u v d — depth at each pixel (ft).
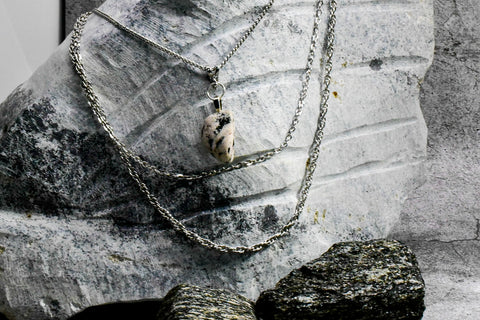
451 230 3.86
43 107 3.53
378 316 3.42
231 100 3.52
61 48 3.57
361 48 3.63
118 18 3.53
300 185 3.58
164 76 3.51
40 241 3.54
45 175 3.54
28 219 3.56
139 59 3.51
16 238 3.54
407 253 3.50
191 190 3.54
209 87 3.51
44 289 3.55
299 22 3.56
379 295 3.42
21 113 3.54
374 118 3.66
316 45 3.58
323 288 3.43
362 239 3.66
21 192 3.55
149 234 3.55
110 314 3.57
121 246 3.55
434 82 4.03
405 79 3.70
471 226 3.87
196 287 3.44
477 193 3.94
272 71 3.54
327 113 3.60
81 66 3.52
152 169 3.52
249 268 3.55
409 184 3.75
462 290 3.60
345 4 3.60
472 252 3.77
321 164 3.60
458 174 3.98
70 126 3.53
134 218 3.56
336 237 3.63
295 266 3.58
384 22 3.65
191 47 3.51
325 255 3.50
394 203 3.71
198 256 3.55
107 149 3.54
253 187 3.54
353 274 3.44
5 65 3.90
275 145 3.54
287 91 3.55
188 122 3.51
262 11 3.52
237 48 3.51
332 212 3.63
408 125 3.73
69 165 3.54
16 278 3.54
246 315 3.37
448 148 4.02
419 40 3.70
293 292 3.43
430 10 3.73
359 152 3.65
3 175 3.55
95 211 3.56
